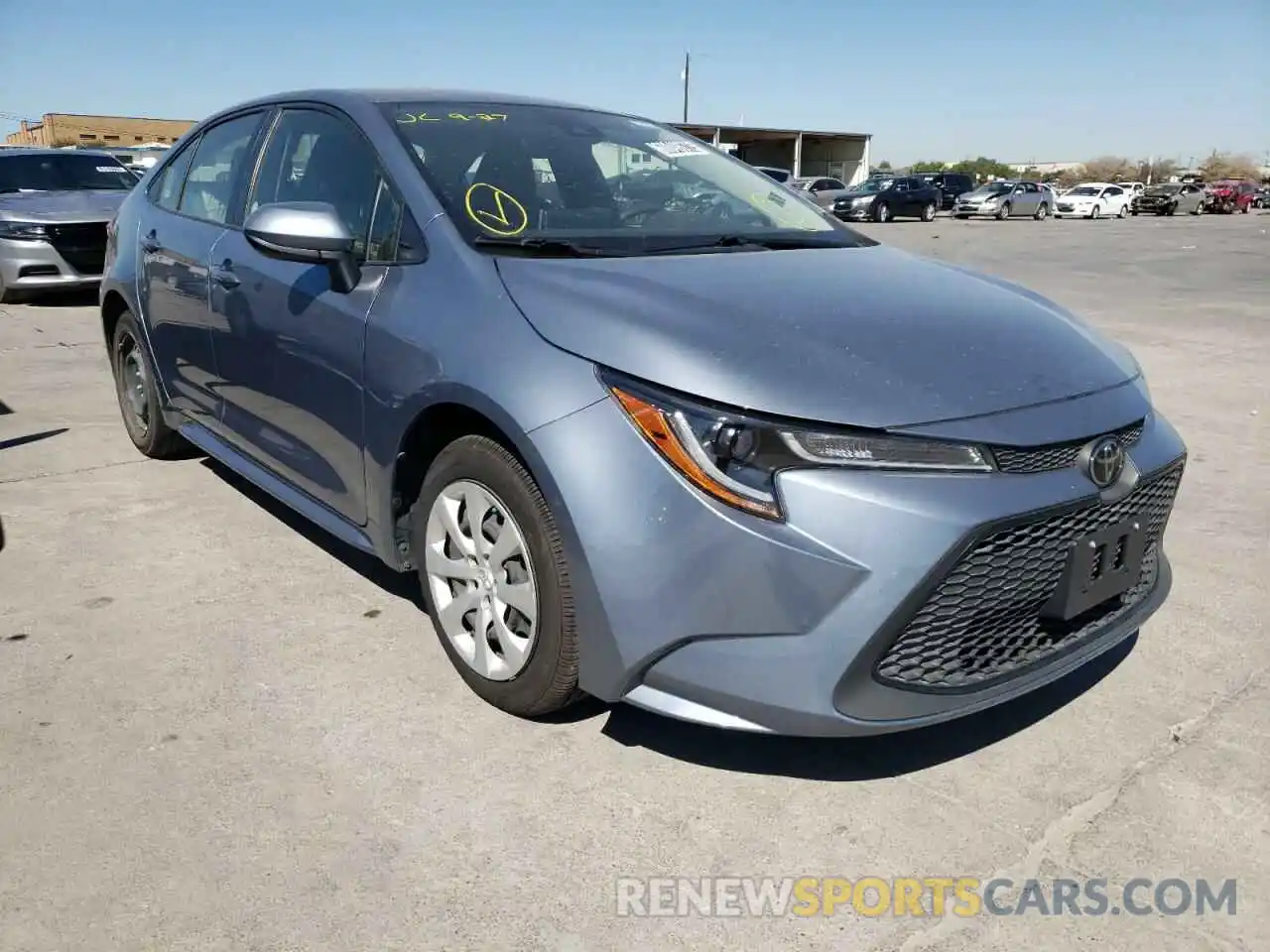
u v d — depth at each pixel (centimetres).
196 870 214
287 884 211
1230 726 276
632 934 200
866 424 213
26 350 744
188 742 257
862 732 216
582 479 224
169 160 450
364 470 293
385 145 309
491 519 259
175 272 396
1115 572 247
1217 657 314
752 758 256
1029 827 233
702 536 214
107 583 346
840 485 210
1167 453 260
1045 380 240
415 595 342
